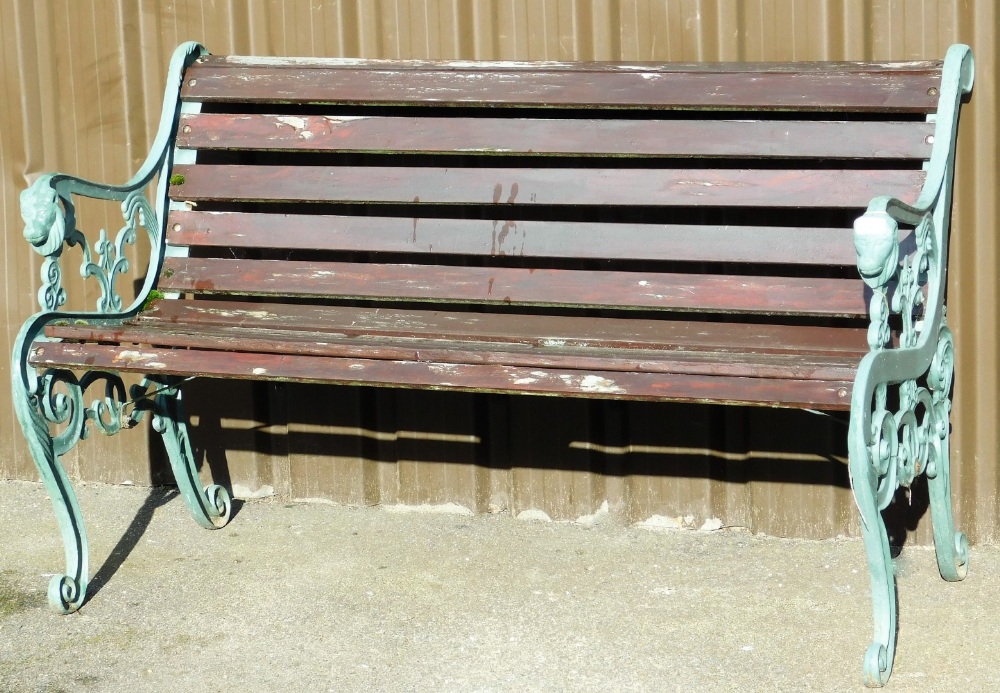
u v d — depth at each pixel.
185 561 3.47
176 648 2.95
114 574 3.38
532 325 3.36
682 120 3.31
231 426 3.97
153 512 3.85
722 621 3.02
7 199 4.04
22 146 4.02
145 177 3.47
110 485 4.09
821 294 3.17
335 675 2.80
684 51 3.55
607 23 3.59
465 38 3.70
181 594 3.24
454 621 3.06
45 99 3.99
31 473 4.15
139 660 2.89
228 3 3.83
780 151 3.23
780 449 3.56
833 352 3.07
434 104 3.44
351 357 2.96
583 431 3.71
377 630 3.01
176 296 3.59
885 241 2.54
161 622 3.08
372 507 3.90
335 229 3.48
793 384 2.70
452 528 3.71
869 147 3.18
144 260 3.98
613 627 3.00
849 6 3.42
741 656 2.84
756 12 3.49
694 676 2.75
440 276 3.41
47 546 3.58
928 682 2.69
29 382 3.04
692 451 3.64
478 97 3.40
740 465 3.61
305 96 3.49
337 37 3.77
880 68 3.24
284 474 3.96
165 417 3.53
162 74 3.91
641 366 2.80
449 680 2.76
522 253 3.36
